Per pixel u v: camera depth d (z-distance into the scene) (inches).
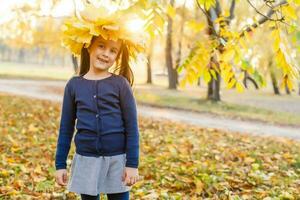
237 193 200.2
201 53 139.6
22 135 343.9
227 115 783.7
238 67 136.9
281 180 230.2
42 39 1279.5
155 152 303.0
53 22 1237.1
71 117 117.0
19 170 224.1
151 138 378.0
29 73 2233.0
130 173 111.2
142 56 117.4
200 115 770.8
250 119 737.6
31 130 369.7
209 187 201.5
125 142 113.8
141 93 1195.9
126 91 113.5
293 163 287.1
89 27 105.0
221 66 136.6
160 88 1528.1
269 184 219.6
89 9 107.5
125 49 119.0
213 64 140.6
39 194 185.9
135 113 114.0
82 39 106.8
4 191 184.4
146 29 109.7
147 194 193.3
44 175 218.1
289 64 120.3
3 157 246.7
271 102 1160.2
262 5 131.2
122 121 113.6
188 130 482.3
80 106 113.0
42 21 1196.5
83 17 107.3
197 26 150.9
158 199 185.0
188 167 249.0
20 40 1348.4
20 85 1305.4
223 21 149.1
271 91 1680.6
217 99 1010.7
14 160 247.3
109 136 111.0
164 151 309.7
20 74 2007.9
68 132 117.3
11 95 841.5
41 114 513.7
